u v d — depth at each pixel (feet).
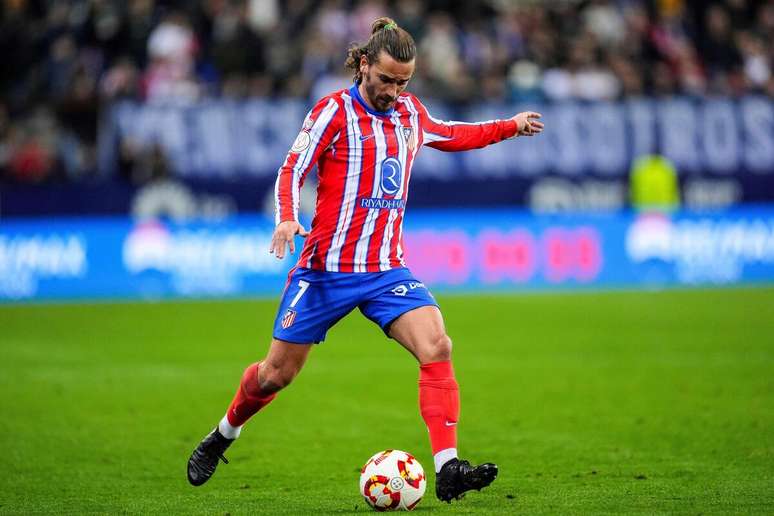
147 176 194.49
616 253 211.41
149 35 213.87
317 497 68.03
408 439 88.58
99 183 192.75
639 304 183.01
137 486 72.13
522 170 209.56
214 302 188.85
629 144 214.69
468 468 60.29
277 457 81.76
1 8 214.07
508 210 207.21
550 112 211.82
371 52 61.31
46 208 190.19
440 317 63.31
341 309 63.77
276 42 217.77
